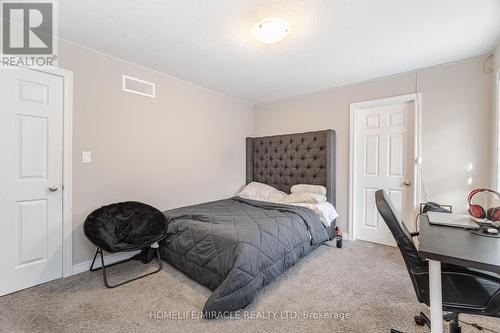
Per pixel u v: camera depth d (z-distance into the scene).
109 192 2.46
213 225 2.19
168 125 3.00
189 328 1.50
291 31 1.96
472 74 2.44
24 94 1.94
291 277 2.18
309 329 1.50
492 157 2.29
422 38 2.06
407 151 2.89
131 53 2.39
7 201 1.87
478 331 1.48
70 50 2.17
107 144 2.44
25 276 1.95
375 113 3.12
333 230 3.15
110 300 1.80
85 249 2.29
